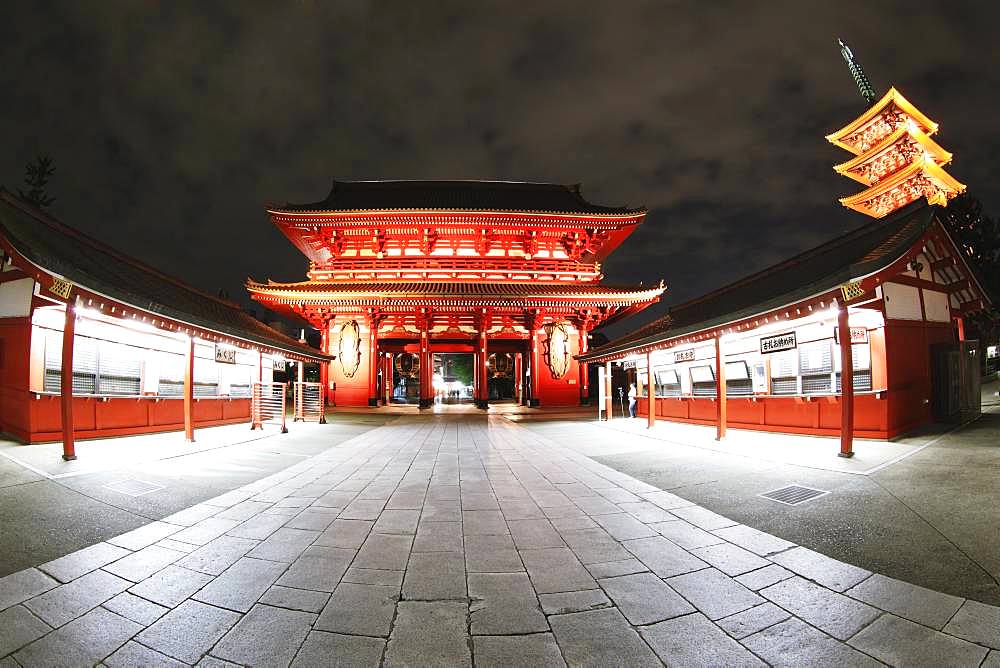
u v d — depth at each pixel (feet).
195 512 22.68
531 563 16.72
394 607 13.56
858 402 37.55
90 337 41.01
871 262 29.50
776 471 29.32
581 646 11.59
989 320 78.84
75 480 26.53
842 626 12.14
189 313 45.29
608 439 51.65
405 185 143.84
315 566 16.48
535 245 120.37
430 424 73.41
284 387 60.39
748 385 49.78
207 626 12.49
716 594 14.11
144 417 47.03
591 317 111.45
